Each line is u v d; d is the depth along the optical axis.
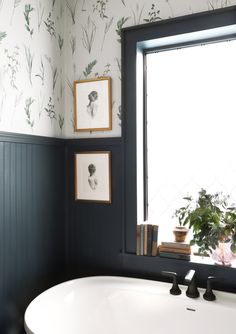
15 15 1.75
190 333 1.65
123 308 1.80
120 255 2.02
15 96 1.75
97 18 2.09
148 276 1.95
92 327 1.77
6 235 1.68
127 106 2.01
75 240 2.16
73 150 2.16
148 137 2.15
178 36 1.89
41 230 1.95
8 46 1.70
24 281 1.81
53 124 2.07
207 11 1.78
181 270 1.86
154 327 1.73
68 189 2.17
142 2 1.96
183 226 1.94
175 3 1.88
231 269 1.75
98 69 2.08
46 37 2.00
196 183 2.04
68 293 1.79
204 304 1.64
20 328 1.77
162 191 2.12
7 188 1.68
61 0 2.16
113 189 2.05
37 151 1.91
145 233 1.95
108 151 2.04
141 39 1.96
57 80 2.11
